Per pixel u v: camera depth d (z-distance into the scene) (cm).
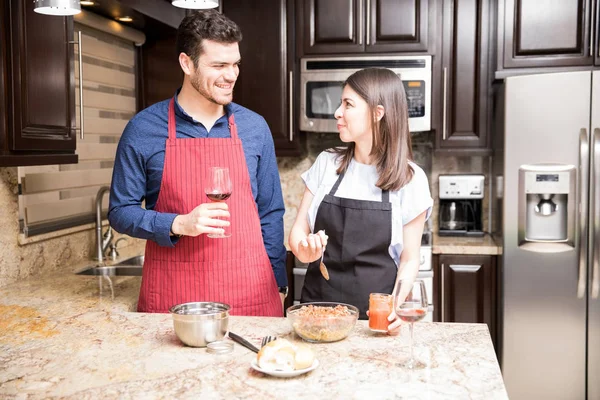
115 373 152
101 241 328
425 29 384
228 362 158
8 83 220
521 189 352
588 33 364
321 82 392
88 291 249
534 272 355
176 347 170
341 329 170
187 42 211
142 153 221
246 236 222
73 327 192
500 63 373
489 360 159
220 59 209
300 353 150
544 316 355
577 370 354
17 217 274
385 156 208
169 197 221
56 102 246
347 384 144
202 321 167
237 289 220
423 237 377
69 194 318
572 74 345
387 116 205
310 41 394
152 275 222
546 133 348
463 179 404
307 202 225
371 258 212
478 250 368
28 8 227
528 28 369
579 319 352
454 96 387
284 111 400
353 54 390
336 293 214
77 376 150
